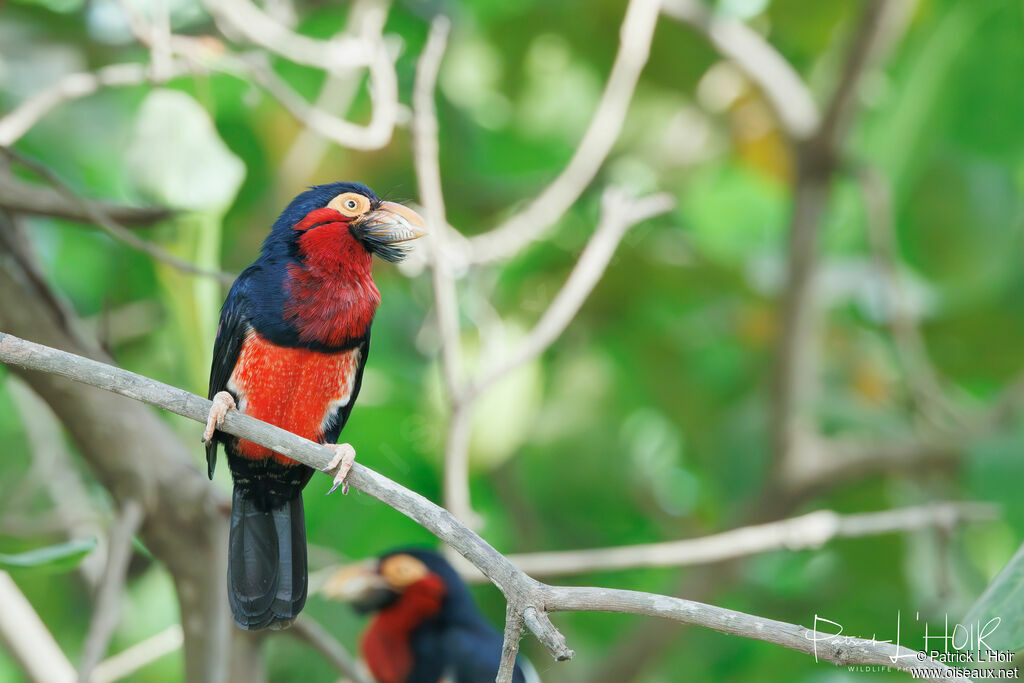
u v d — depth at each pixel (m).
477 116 12.61
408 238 6.87
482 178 12.46
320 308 6.75
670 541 13.10
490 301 11.38
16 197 7.45
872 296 13.38
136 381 5.65
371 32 9.53
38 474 11.19
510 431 10.22
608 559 9.34
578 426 12.27
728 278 12.64
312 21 11.95
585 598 4.88
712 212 13.15
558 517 12.98
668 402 12.60
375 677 10.27
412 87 11.55
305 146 11.72
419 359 11.49
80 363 5.55
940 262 12.33
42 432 11.44
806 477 11.98
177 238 8.02
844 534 9.64
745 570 12.26
